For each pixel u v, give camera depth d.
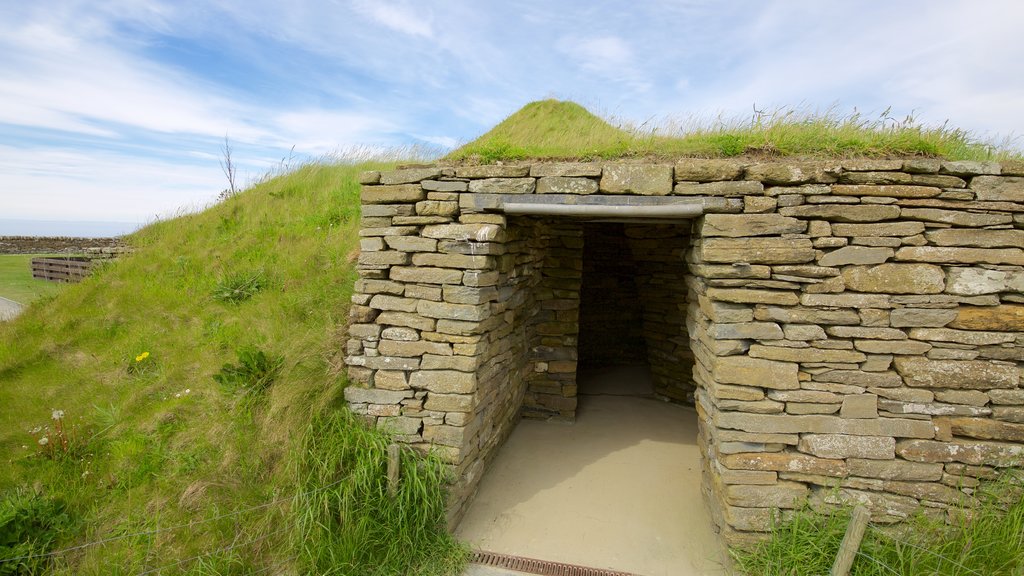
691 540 3.92
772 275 3.32
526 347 5.91
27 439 4.24
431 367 3.84
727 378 3.38
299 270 6.10
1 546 3.17
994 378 3.19
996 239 3.14
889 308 3.24
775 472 3.38
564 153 4.26
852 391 3.30
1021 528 3.08
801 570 3.21
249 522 3.46
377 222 3.94
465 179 3.78
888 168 3.20
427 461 3.73
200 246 7.43
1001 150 4.52
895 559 3.14
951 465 3.25
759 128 4.38
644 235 6.76
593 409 6.56
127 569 3.22
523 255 5.12
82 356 5.44
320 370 4.11
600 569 3.61
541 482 4.73
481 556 3.72
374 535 3.50
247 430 3.93
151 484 3.77
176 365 5.00
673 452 5.34
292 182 9.08
